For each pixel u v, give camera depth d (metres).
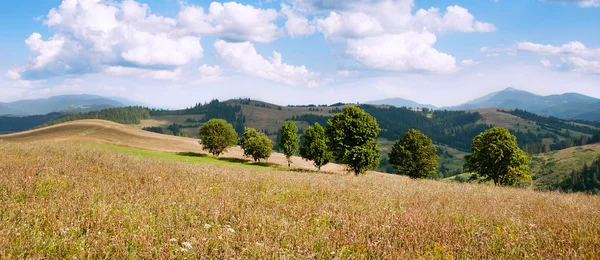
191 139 137.88
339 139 51.88
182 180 12.94
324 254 6.32
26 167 11.78
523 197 14.83
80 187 9.56
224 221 7.88
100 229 6.57
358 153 51.22
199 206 8.73
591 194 18.52
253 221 7.76
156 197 9.37
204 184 12.11
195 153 101.69
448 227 8.02
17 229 5.90
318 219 8.32
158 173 14.20
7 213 6.82
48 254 5.30
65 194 8.58
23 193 8.41
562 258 6.43
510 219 9.27
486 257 6.46
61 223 6.44
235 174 16.14
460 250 6.77
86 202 7.86
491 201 12.66
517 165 46.88
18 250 5.32
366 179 20.02
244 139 90.62
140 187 10.55
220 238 6.43
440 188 17.45
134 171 14.01
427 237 7.34
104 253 5.64
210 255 5.95
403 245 6.79
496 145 47.06
